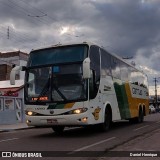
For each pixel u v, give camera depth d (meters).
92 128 19.95
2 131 22.09
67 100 14.86
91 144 12.70
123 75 21.50
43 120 15.17
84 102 14.74
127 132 17.55
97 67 16.30
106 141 13.57
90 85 15.21
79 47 15.48
